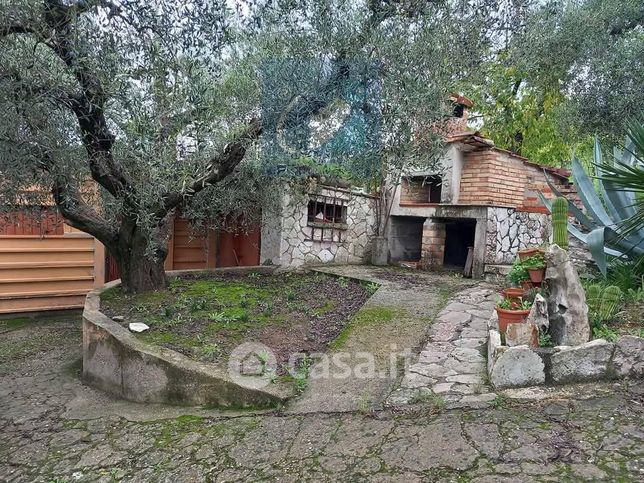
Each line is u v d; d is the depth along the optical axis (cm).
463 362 333
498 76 484
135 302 477
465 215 692
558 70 700
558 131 802
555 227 342
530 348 287
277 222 704
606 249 447
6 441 287
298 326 436
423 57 340
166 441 269
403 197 838
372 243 833
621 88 649
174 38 318
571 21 646
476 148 755
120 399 345
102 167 397
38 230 660
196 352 355
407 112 342
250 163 560
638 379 268
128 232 492
